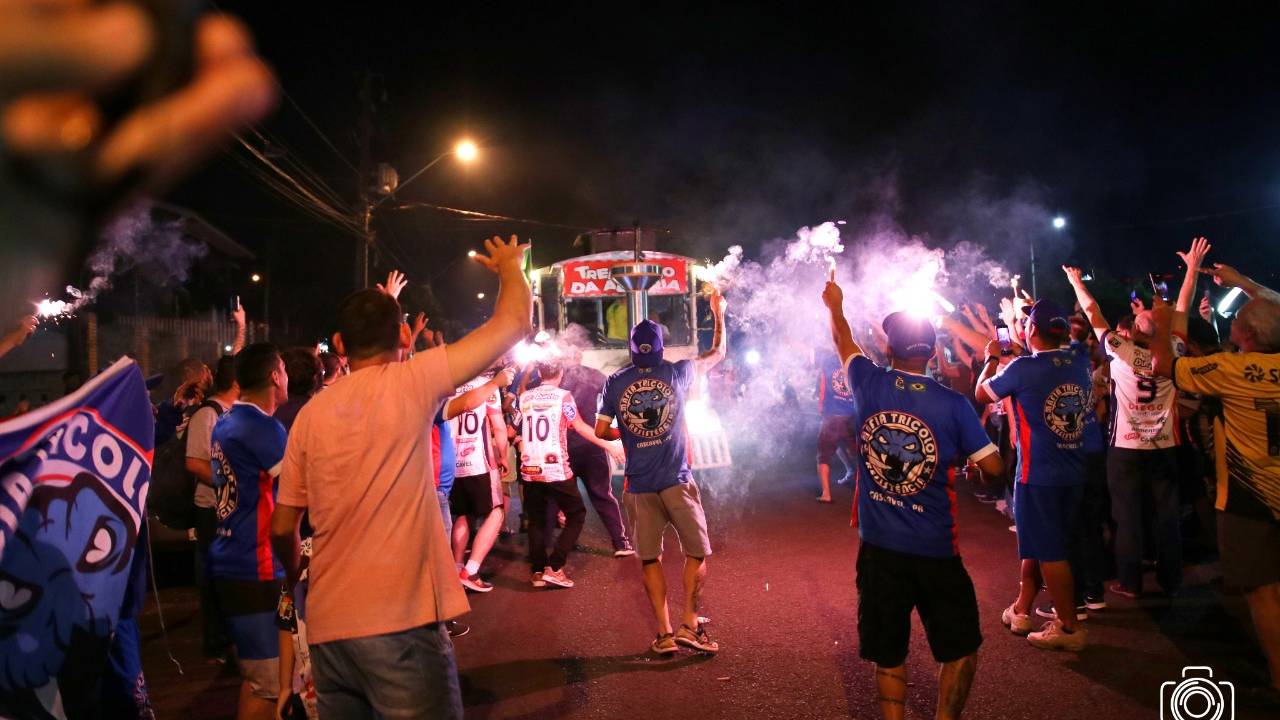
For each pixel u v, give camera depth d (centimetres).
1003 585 673
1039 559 529
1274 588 442
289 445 289
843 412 1029
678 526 550
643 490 552
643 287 1171
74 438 276
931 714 451
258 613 372
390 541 271
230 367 525
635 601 667
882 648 387
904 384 392
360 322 301
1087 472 536
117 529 289
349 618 267
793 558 776
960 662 375
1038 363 529
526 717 461
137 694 323
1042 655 525
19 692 254
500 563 809
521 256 303
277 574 375
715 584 703
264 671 374
